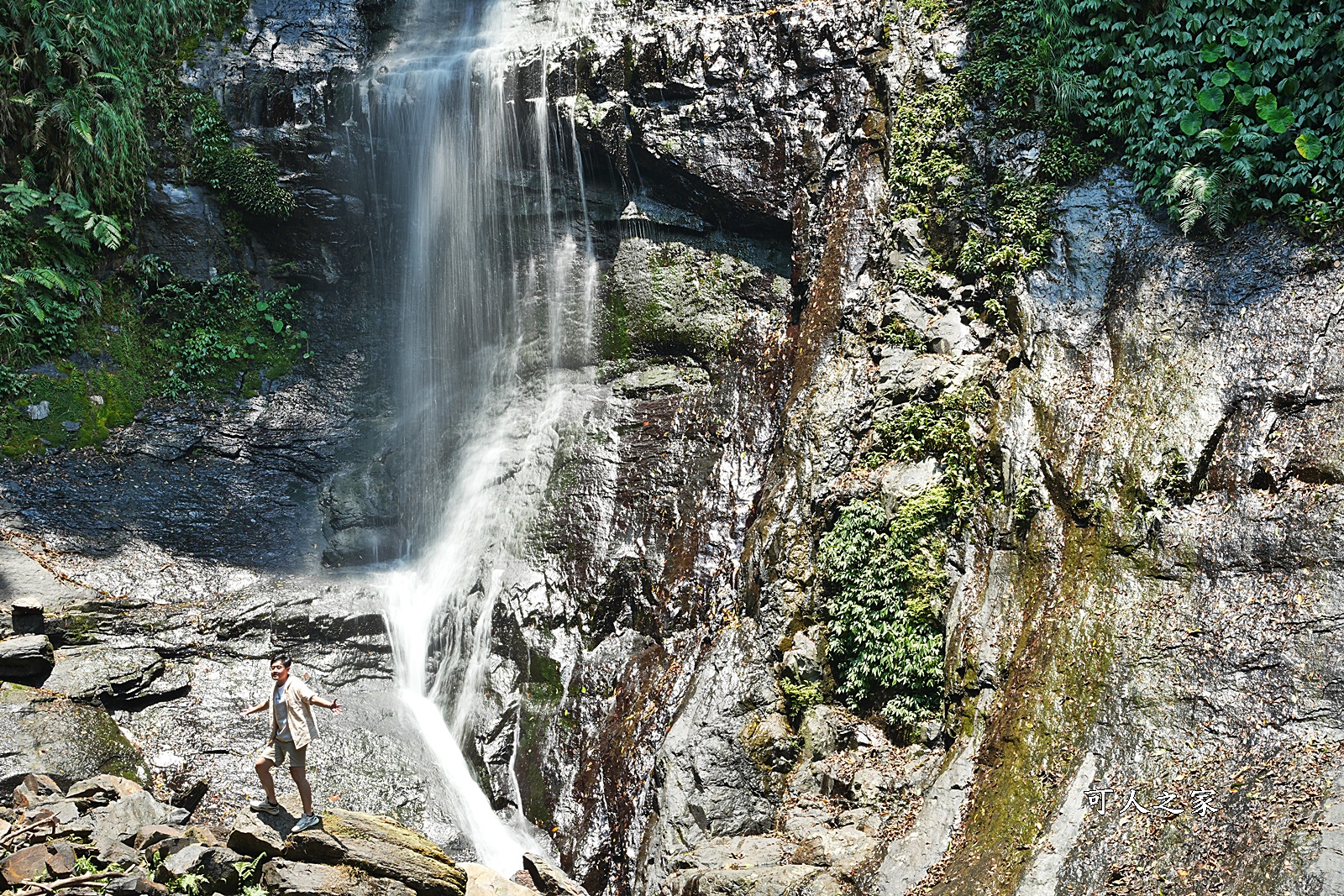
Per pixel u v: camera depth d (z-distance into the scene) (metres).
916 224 14.89
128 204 19.20
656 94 17.50
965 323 13.88
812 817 11.35
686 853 11.39
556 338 18.22
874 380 13.98
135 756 12.56
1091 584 10.98
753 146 16.95
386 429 19.38
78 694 12.85
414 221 19.69
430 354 19.59
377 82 19.39
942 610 12.00
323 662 15.31
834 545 12.86
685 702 12.90
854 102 16.28
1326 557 9.81
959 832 10.09
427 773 14.11
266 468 18.66
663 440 16.34
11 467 16.75
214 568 16.50
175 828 10.38
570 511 16.16
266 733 13.78
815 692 12.37
